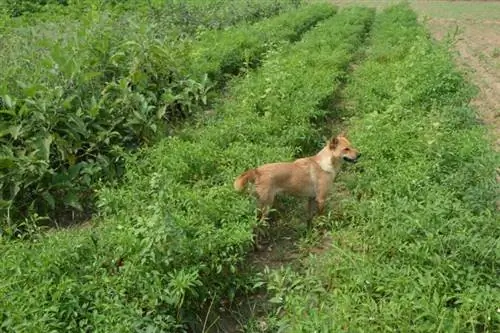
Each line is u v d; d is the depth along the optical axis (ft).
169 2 26.43
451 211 8.06
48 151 10.34
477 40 27.25
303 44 21.36
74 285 6.53
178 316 6.88
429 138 10.89
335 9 36.06
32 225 9.39
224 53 18.04
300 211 10.16
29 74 11.89
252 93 13.66
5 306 6.06
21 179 10.23
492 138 12.79
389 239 7.61
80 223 10.43
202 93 14.53
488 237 7.13
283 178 9.20
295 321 6.45
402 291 6.61
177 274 6.77
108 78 13.37
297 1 37.14
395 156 10.70
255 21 31.01
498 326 6.12
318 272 7.73
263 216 9.11
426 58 16.49
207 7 29.43
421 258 7.01
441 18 36.11
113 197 8.96
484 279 6.80
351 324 6.12
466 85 15.26
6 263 6.97
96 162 11.10
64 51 12.65
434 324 5.95
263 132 11.78
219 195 8.58
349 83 17.89
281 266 8.52
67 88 11.86
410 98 13.56
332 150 9.43
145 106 12.33
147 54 13.84
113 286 6.71
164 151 10.60
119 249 7.22
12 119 10.77
